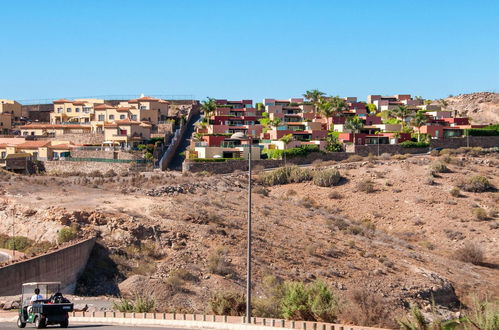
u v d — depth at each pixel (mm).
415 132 178500
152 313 47750
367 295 62375
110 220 83375
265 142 163250
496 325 35906
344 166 146625
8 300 52938
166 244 81250
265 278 73562
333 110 197125
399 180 137375
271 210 108250
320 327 39438
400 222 120562
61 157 148500
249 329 40656
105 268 73438
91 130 175125
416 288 80625
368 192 132000
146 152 145750
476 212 119438
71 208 88188
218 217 92750
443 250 108438
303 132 170375
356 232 104875
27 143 155875
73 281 68312
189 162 139500
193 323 43312
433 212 122062
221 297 52156
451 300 81875
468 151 162875
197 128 181250
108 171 135500
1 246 80500
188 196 108312
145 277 71312
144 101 187625
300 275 78375
